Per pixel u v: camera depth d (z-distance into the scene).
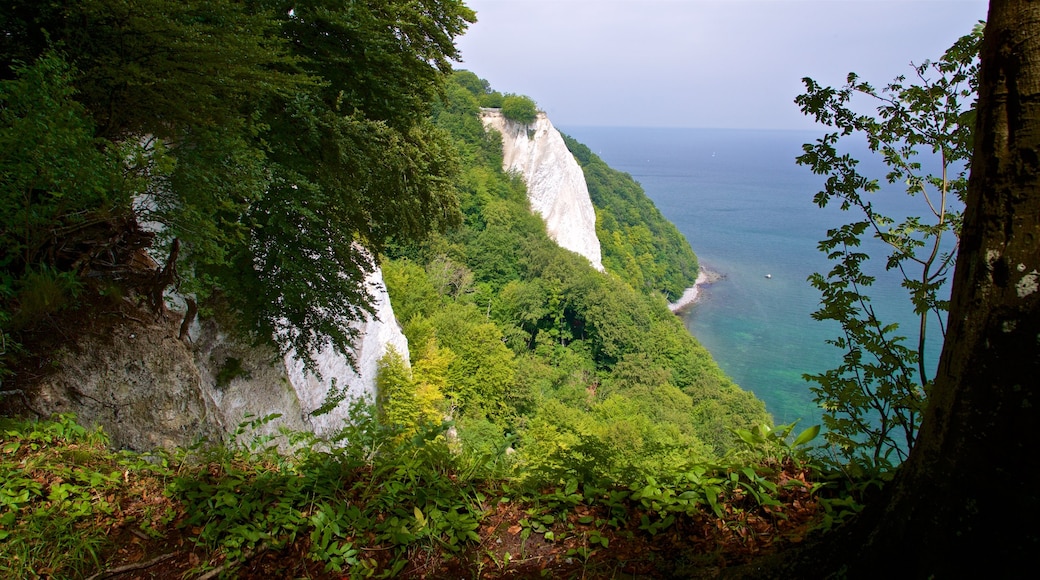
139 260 8.02
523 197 74.38
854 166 4.66
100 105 6.82
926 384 4.11
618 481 4.18
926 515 1.99
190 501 3.91
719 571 3.01
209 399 7.80
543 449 6.75
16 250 5.62
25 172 4.77
